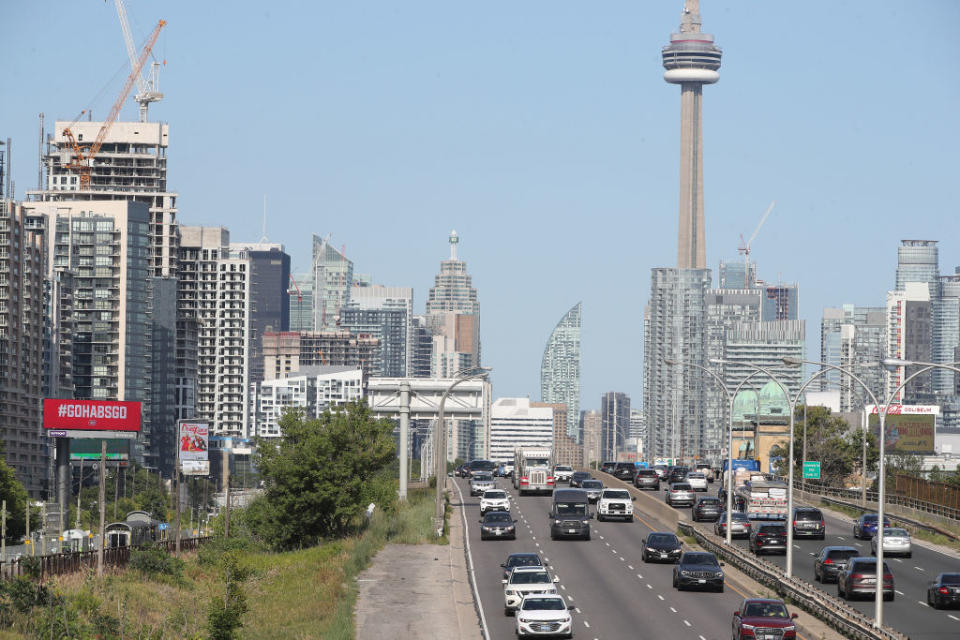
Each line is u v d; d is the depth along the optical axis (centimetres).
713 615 13062
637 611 13338
